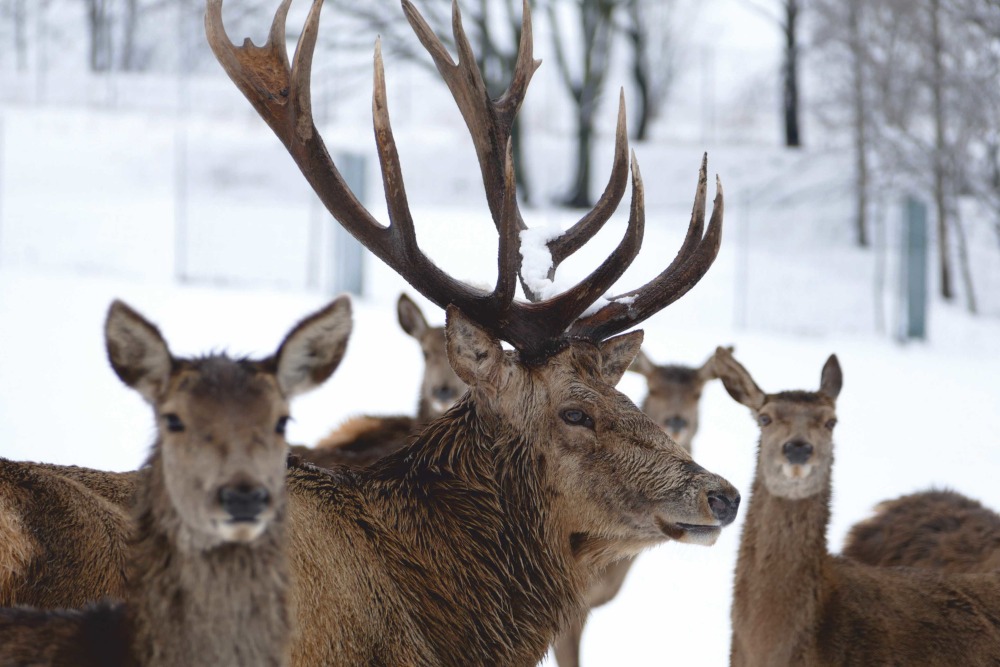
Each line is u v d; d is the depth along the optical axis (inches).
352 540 273.0
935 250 1547.7
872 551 453.1
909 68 1374.3
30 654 211.3
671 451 285.6
